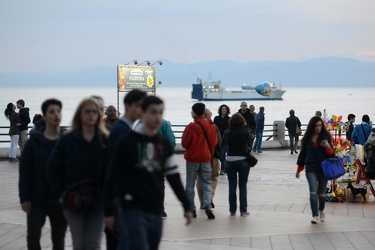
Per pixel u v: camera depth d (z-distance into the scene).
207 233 14.48
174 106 166.62
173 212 17.61
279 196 20.86
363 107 167.50
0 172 26.59
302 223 15.84
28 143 10.03
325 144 15.56
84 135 9.23
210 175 16.67
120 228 8.27
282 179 25.30
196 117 16.64
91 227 9.16
